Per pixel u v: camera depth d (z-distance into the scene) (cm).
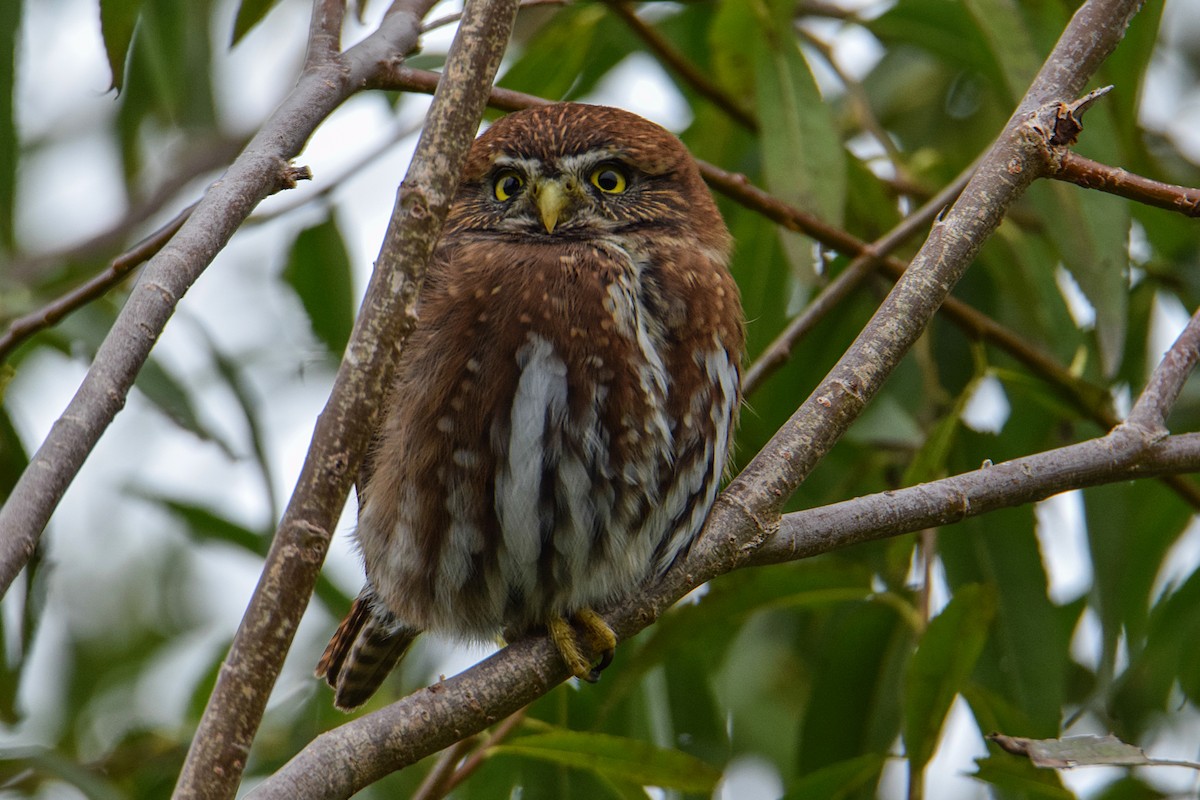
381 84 682
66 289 1041
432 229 533
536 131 829
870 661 973
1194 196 630
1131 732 1041
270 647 504
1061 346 1016
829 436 664
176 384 949
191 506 1065
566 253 770
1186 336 710
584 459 714
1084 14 689
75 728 1227
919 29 1074
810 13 1109
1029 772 819
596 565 719
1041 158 657
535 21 1291
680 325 764
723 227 855
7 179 898
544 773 934
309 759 559
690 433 747
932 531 938
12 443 961
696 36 1138
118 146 1193
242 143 1327
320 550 511
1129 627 1048
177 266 561
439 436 714
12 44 888
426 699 600
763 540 658
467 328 722
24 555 493
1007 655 952
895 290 670
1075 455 677
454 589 738
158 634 1282
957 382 1077
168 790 983
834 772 872
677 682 983
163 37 1066
